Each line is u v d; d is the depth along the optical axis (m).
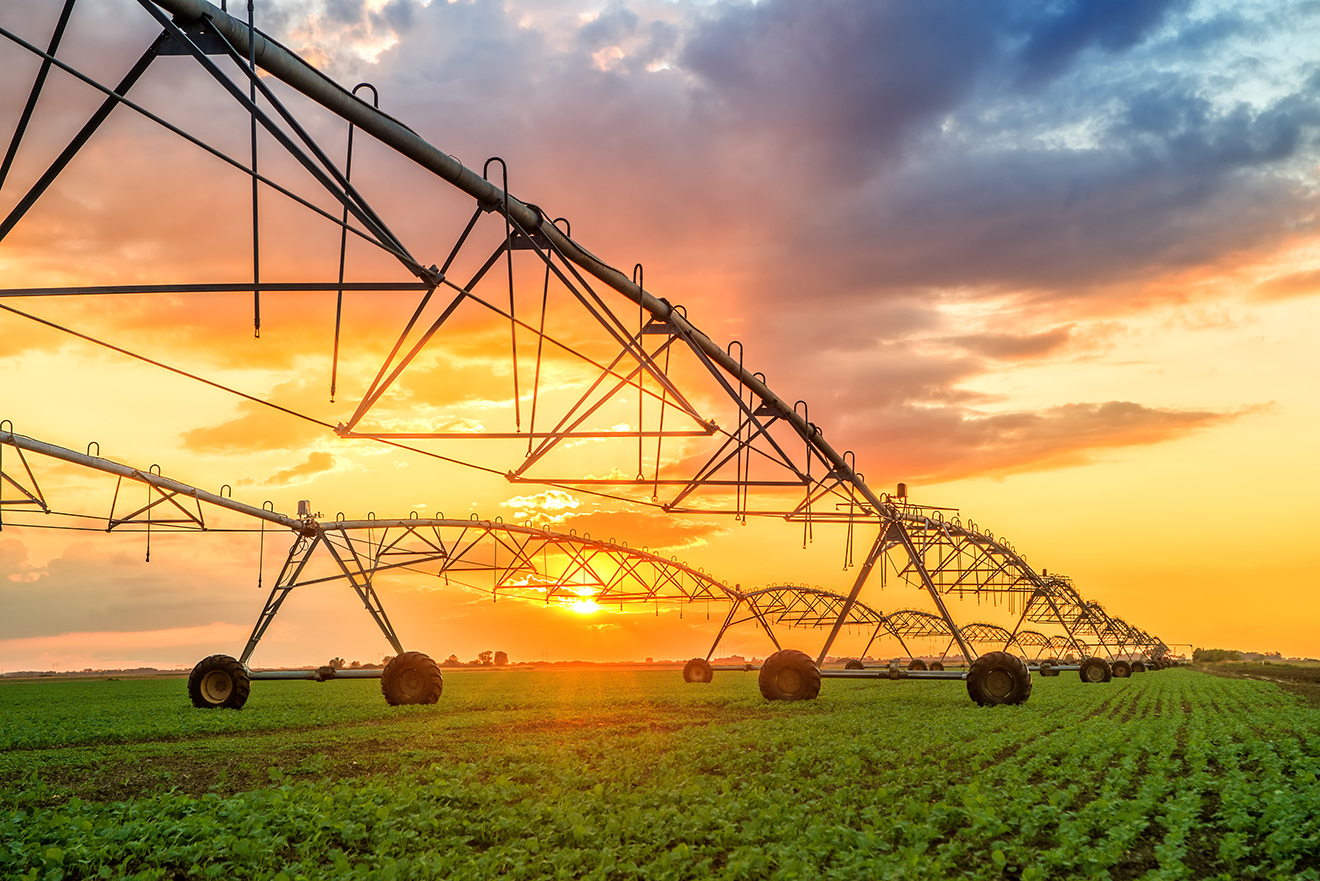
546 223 12.90
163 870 8.70
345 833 9.69
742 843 9.28
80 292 9.88
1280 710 29.12
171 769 15.88
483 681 63.88
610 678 72.56
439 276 11.55
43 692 52.78
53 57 7.90
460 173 11.55
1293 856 9.52
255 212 10.12
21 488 21.41
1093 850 8.85
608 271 14.41
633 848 8.98
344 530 31.52
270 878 8.32
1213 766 15.91
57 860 8.80
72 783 14.51
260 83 9.56
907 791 12.26
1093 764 15.27
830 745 16.91
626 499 18.61
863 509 27.75
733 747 16.86
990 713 25.61
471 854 9.16
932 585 29.08
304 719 25.31
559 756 16.16
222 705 29.45
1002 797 11.41
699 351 16.77
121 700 40.69
